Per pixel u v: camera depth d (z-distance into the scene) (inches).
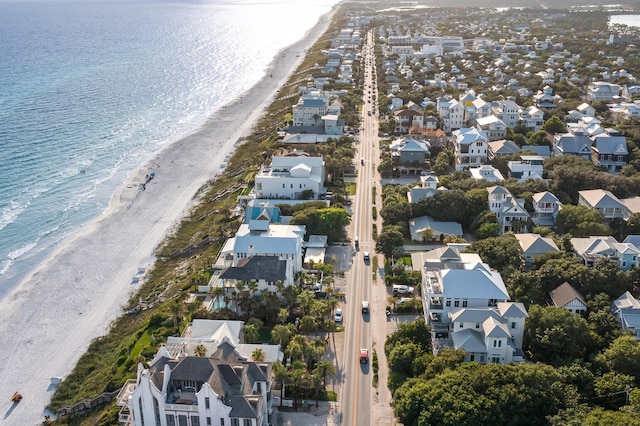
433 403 4414.4
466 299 5575.8
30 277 7268.7
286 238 6697.8
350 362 5374.0
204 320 5408.5
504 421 4296.3
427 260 6333.7
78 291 6948.8
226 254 6953.7
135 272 7322.8
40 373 5610.2
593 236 7032.5
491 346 5049.2
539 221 7775.6
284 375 4768.7
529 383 4512.8
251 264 6146.7
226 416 4200.3
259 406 4274.1
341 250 7514.8
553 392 4498.0
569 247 6820.9
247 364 4571.9
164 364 4515.3
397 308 6117.1
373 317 6063.0
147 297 6737.2
